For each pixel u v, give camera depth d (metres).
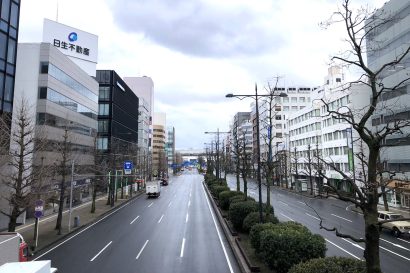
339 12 18.03
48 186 30.16
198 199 51.91
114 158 47.62
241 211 23.02
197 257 18.86
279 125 98.56
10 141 27.03
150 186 56.94
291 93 100.62
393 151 39.84
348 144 46.12
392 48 37.50
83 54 58.00
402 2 35.94
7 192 27.34
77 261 18.22
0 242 11.28
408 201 40.06
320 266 8.95
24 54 36.50
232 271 16.22
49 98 37.53
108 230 27.91
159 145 151.12
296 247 12.54
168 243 22.52
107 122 64.75
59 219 26.89
